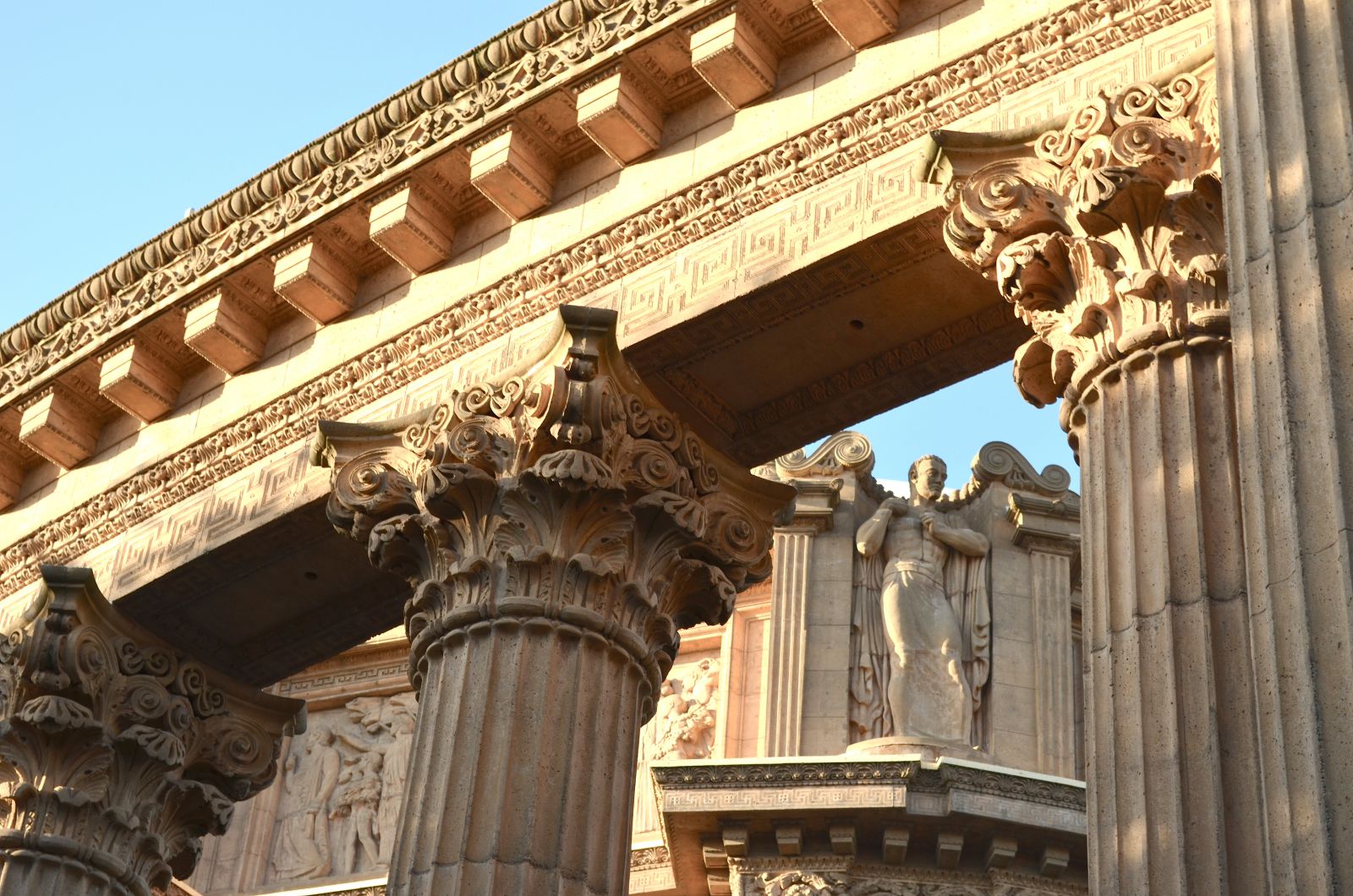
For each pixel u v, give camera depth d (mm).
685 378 18438
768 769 29047
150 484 22000
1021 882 28516
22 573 23172
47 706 20703
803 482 33906
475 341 19453
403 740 34875
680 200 18297
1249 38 12477
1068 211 14781
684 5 18188
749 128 18219
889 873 28797
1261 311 11383
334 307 20875
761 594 33688
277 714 22672
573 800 16000
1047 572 33188
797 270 17141
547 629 16656
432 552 17703
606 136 18797
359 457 18734
